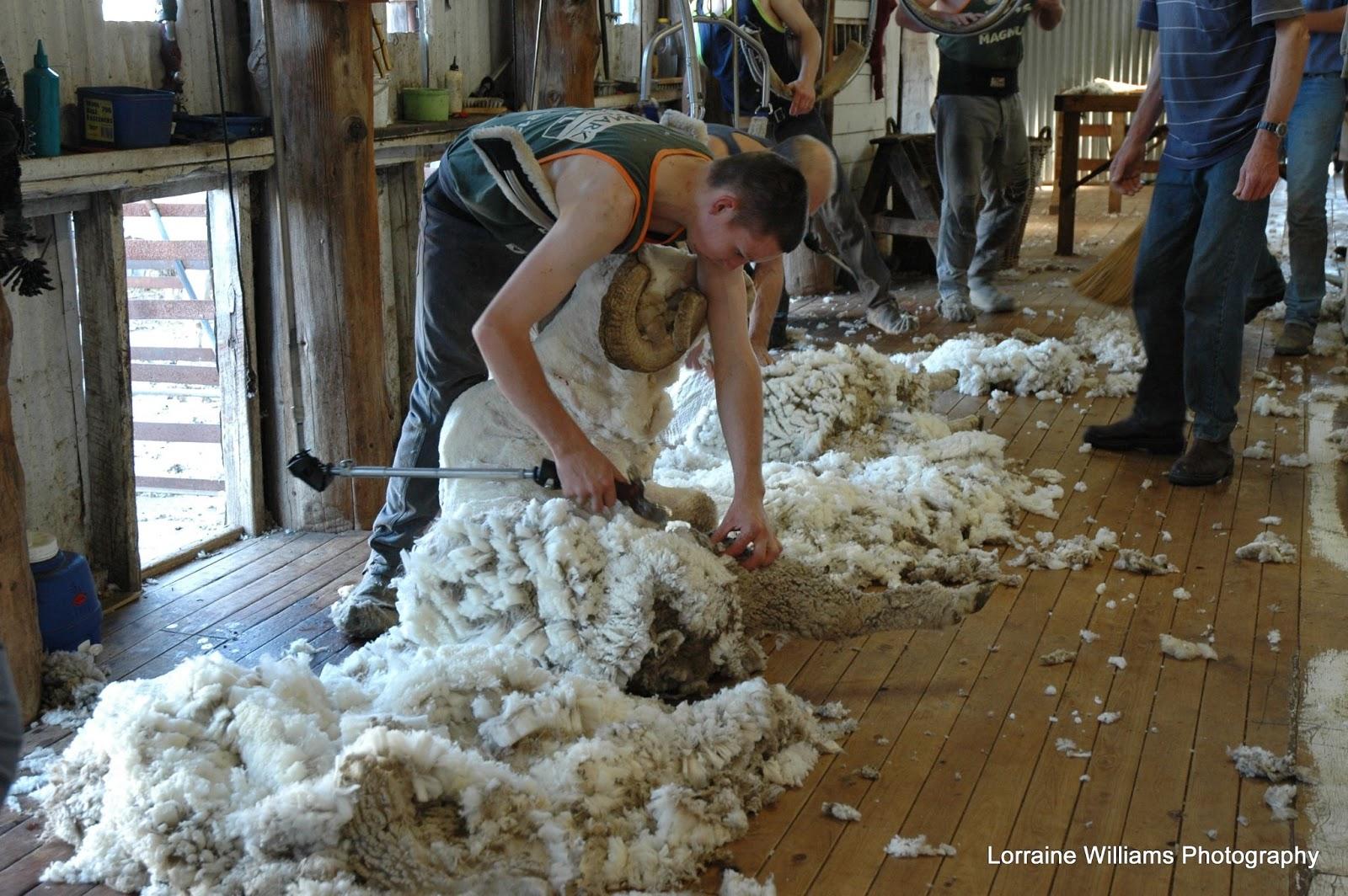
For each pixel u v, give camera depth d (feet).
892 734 8.94
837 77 19.67
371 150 12.55
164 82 12.05
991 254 22.93
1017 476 14.32
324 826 6.79
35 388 10.86
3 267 8.99
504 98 18.15
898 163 25.81
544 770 7.57
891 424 14.84
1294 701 9.40
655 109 14.66
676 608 8.75
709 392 14.29
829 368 14.07
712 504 9.84
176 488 16.46
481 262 9.77
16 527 9.00
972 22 17.76
